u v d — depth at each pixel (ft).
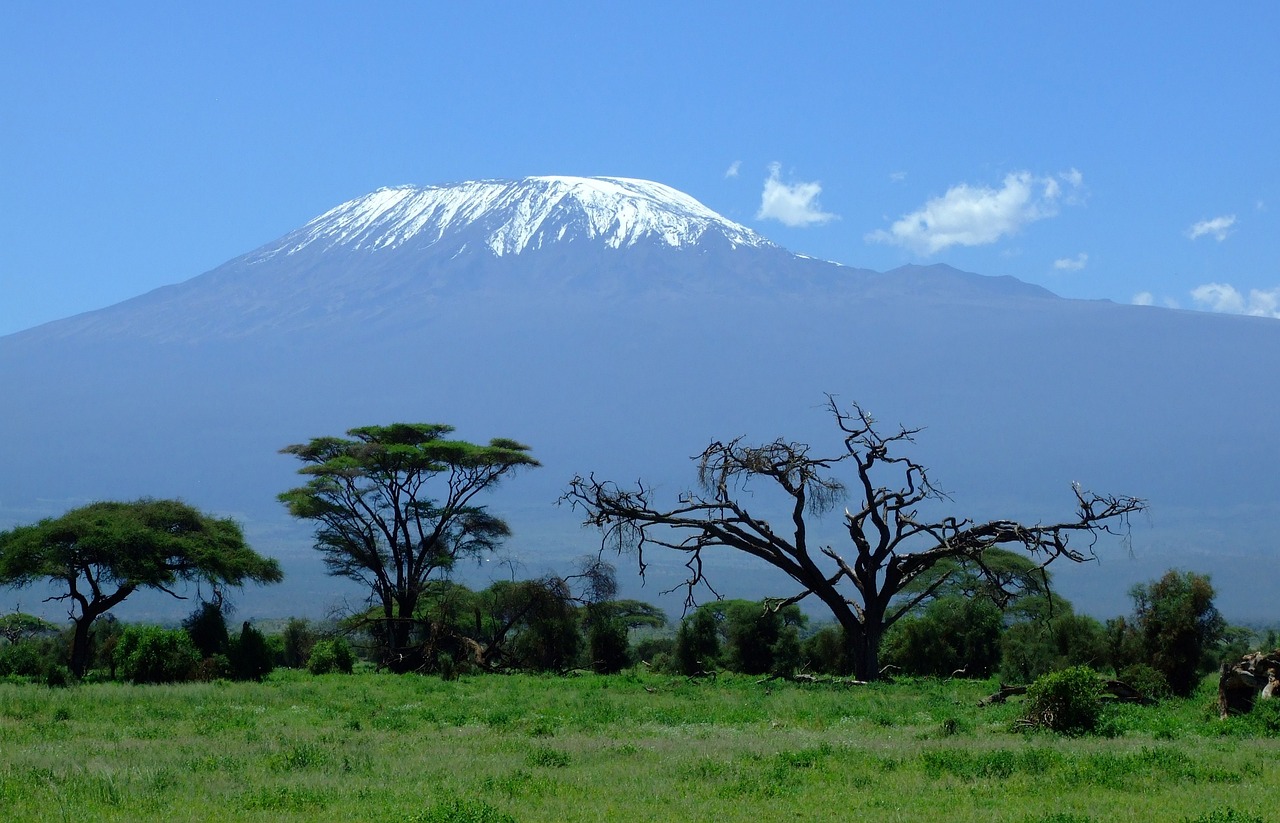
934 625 191.52
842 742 85.35
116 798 62.59
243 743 86.69
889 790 65.92
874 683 157.38
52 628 285.02
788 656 203.72
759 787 65.82
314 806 61.16
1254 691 99.86
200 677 157.99
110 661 192.85
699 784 67.41
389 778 70.08
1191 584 139.74
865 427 169.07
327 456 226.79
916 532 165.78
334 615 246.27
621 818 58.08
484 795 64.18
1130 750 79.71
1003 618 206.90
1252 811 59.52
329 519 218.59
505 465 226.99
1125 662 145.38
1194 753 78.43
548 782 67.41
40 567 180.45
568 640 222.07
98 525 182.19
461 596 219.20
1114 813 58.90
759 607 207.21
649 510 171.32
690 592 173.68
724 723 105.09
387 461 215.72
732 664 205.57
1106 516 159.22
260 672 171.42
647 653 274.16
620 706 119.85
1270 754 78.48
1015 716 98.58
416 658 206.69
